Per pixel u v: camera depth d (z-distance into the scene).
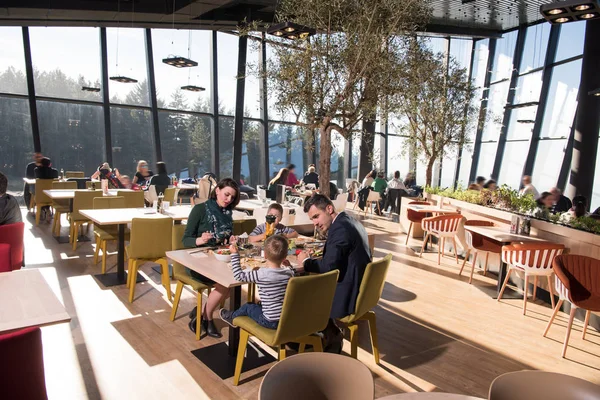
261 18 10.44
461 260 6.86
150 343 3.42
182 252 3.41
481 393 2.97
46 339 3.42
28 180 8.50
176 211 5.33
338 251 2.98
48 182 7.84
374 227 9.55
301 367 1.50
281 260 2.75
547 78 10.38
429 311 4.52
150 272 5.34
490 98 12.31
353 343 3.12
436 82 8.45
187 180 9.97
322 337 3.12
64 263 5.53
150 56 10.37
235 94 11.55
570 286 3.82
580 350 3.74
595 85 8.44
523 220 5.28
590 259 3.93
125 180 8.35
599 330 4.18
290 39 4.61
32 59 9.16
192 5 8.28
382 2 4.45
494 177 11.70
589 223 4.83
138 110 10.41
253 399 2.73
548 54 10.39
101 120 10.02
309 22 4.61
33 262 5.53
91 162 10.02
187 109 11.09
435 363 3.37
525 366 3.40
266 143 12.04
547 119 10.34
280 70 4.64
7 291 2.20
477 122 9.36
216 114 11.36
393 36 4.69
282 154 12.41
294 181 10.27
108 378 2.89
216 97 11.32
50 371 2.95
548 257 4.45
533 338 3.95
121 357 3.18
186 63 7.97
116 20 9.03
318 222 3.18
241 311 2.92
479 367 3.34
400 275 5.85
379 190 11.20
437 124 8.73
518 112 11.22
